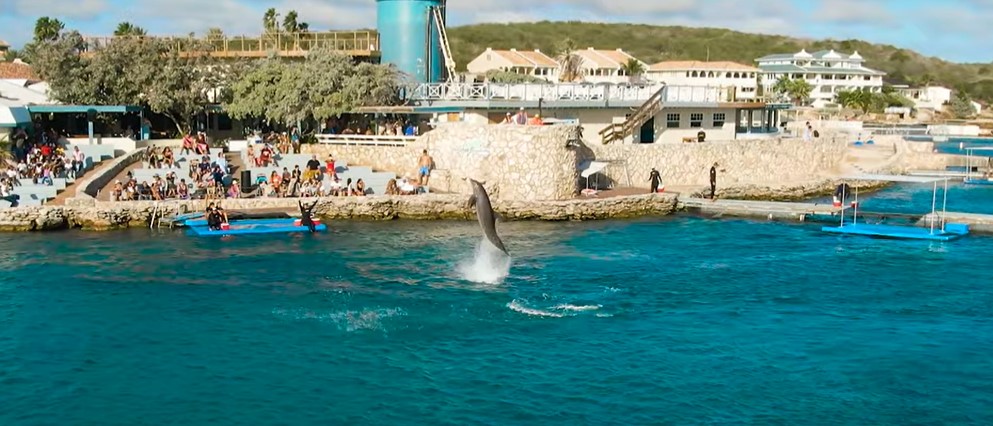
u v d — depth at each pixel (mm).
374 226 49812
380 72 65375
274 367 27203
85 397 24969
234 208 50531
